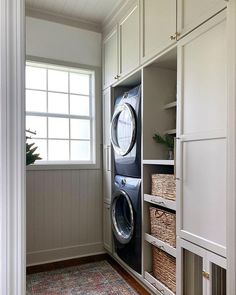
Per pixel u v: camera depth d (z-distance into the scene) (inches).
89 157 123.3
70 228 114.9
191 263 64.6
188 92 63.7
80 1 100.8
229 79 48.5
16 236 31.4
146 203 86.1
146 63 83.4
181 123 66.0
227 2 49.6
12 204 31.2
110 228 111.3
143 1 83.8
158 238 79.5
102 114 121.3
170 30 70.4
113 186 108.0
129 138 92.0
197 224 60.3
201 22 59.1
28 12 106.7
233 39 47.6
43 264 107.5
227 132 49.0
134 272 92.0
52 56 112.0
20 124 31.9
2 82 31.1
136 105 88.9
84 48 118.4
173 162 71.9
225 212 52.2
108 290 87.0
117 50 103.3
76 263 108.9
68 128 119.5
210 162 56.7
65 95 119.5
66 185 114.5
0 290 30.6
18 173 31.7
